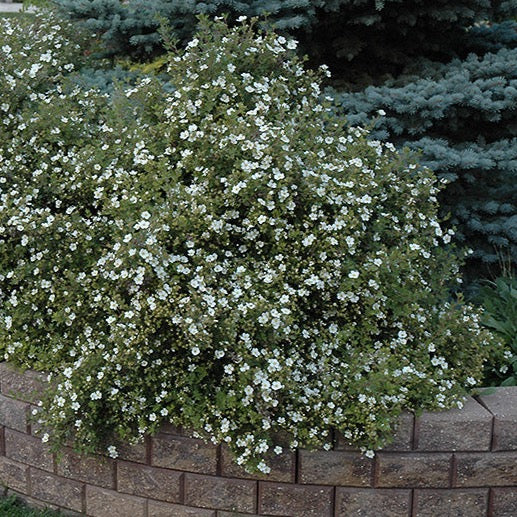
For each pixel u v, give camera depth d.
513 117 4.42
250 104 3.23
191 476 2.76
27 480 3.04
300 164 2.81
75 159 3.13
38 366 2.93
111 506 2.88
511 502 2.71
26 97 3.55
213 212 2.75
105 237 3.02
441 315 3.10
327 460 2.67
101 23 4.64
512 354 3.34
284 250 2.77
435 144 4.11
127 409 2.71
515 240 4.23
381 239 3.12
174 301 2.59
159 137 3.10
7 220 3.02
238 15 4.41
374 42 4.77
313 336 2.82
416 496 2.68
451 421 2.63
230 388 2.68
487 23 5.28
